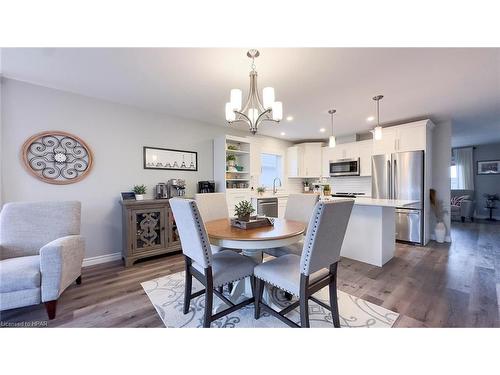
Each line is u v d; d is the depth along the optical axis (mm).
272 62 2131
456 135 5504
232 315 1801
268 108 1893
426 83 2574
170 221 3283
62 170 2762
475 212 6965
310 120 4082
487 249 3645
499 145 6613
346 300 2029
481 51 1938
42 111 2648
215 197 2709
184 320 1738
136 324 1687
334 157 5391
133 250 2947
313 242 1351
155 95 2934
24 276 1652
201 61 2115
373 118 3945
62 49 1910
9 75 2400
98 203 3037
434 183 4305
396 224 4094
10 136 2480
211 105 3318
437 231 4078
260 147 5285
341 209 1462
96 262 3004
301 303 1424
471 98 3029
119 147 3211
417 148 3914
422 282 2404
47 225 2184
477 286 2297
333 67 2217
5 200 2457
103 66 2207
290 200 2703
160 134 3629
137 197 3156
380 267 2850
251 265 1781
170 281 2443
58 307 1918
